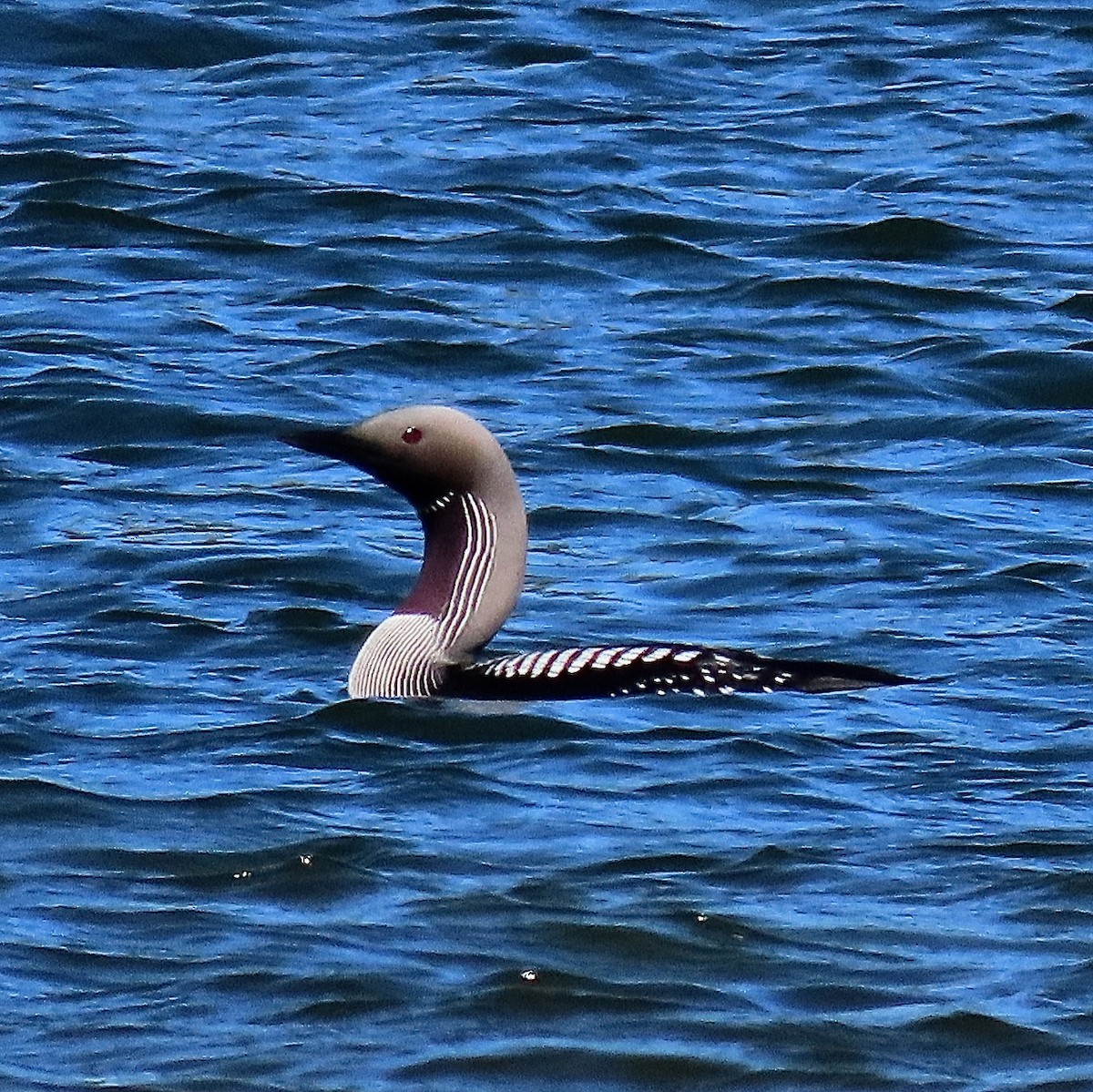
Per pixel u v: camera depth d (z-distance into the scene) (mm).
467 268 22297
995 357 19797
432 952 9930
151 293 21406
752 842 10938
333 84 27188
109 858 10734
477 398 19141
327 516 16141
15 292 21391
